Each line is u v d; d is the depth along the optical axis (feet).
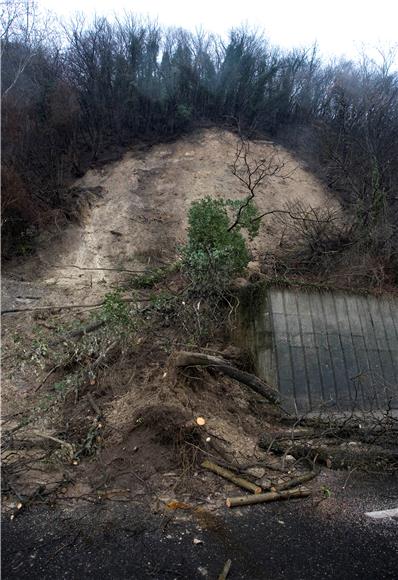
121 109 54.19
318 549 15.48
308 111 57.67
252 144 54.65
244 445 22.18
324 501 18.63
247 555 14.97
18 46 54.13
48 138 50.14
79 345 27.99
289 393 28.48
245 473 19.80
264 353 29.43
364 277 34.63
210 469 19.80
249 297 31.37
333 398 29.04
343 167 45.47
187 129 55.62
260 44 60.03
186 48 58.29
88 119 53.16
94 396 25.23
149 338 29.27
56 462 19.94
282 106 57.88
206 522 16.63
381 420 24.89
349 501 18.76
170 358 24.98
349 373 30.12
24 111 49.83
